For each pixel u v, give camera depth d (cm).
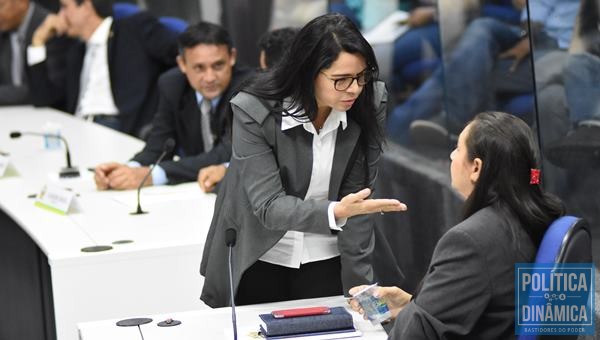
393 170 1013
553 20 700
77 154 855
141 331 396
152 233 549
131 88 1048
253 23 1366
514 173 334
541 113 710
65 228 574
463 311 331
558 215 338
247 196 422
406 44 1073
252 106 407
